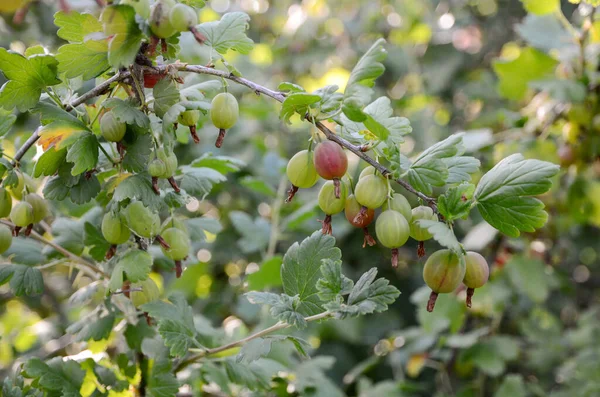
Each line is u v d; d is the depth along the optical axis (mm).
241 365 990
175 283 1445
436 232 844
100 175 966
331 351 1567
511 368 1556
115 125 886
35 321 1654
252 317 1304
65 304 1643
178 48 896
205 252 1563
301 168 876
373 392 1252
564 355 1424
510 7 1879
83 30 889
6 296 1536
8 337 1549
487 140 1356
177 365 985
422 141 1618
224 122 889
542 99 1407
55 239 1006
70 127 892
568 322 1730
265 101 1693
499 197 860
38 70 896
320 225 1427
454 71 1840
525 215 857
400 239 857
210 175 986
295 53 1936
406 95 1872
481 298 1308
